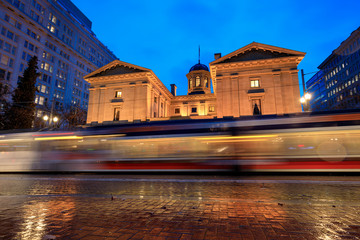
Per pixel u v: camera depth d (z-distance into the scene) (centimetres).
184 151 1125
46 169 1301
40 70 5222
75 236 332
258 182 871
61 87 5850
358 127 962
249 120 1099
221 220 405
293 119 1045
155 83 3794
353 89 5259
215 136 1109
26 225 386
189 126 1152
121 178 1043
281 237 321
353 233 333
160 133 1176
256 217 421
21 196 648
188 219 412
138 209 489
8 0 4534
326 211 457
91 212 467
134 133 1212
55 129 1374
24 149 1374
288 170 1001
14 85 4466
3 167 1366
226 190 717
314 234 331
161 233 342
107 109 3503
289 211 459
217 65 3078
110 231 353
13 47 4591
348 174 1019
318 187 745
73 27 6531
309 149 1001
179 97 4634
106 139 1246
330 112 1020
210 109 4494
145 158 1166
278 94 2858
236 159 1062
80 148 1278
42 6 5425
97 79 3628
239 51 3053
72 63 6306
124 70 3588
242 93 2970
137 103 3394
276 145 1039
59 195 655
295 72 2875
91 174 1243
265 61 2939
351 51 5366
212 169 1073
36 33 5156
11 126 3088
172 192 695
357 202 533
